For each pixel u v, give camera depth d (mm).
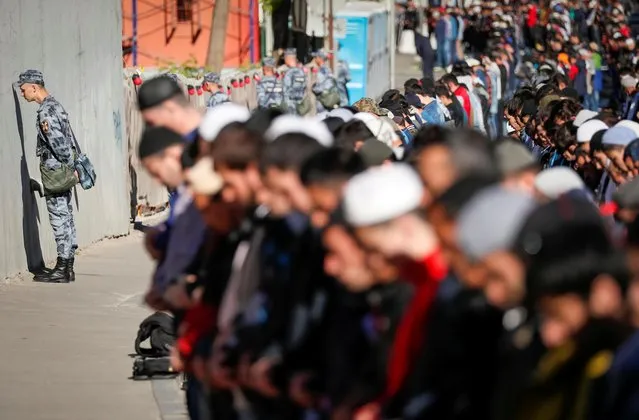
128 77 32781
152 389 17000
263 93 44594
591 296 6828
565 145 21031
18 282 24391
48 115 23875
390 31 75438
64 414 15852
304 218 9797
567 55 63000
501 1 103500
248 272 10391
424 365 8109
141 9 60094
